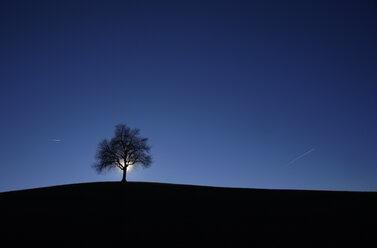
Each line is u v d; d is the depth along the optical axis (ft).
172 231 64.80
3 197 107.96
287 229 66.54
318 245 55.26
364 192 118.73
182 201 99.14
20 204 94.07
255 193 117.80
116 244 55.88
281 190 127.24
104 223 71.51
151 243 56.54
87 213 81.82
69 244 55.77
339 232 63.77
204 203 95.96
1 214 81.00
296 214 81.15
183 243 56.65
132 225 69.77
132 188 124.98
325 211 84.38
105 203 95.04
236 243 56.70
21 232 63.87
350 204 93.66
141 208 88.17
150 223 71.67
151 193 113.91
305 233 63.26
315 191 123.44
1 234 62.34
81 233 63.21
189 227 68.13
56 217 77.36
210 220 74.59
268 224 70.95
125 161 132.05
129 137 137.18
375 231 64.08
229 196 109.81
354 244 55.72
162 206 91.04
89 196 106.63
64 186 132.46
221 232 64.13
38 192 116.47
